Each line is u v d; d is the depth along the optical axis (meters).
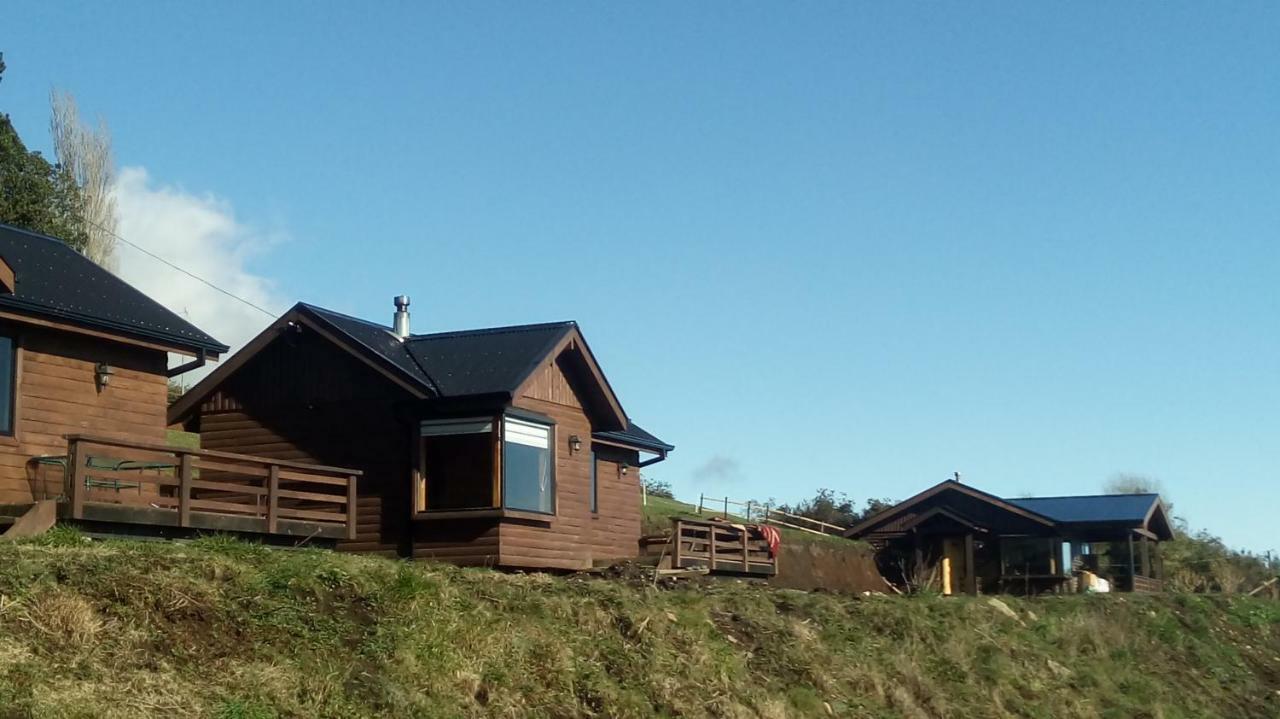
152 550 15.13
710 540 31.58
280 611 14.52
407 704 13.70
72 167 54.28
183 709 12.16
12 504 18.94
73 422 20.84
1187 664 29.22
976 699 21.59
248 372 27.55
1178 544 54.56
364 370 26.39
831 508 60.06
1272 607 35.28
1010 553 45.00
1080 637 27.05
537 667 15.78
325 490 26.36
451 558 25.30
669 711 16.20
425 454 25.86
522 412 25.86
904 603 24.69
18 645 12.16
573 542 27.50
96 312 21.02
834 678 19.64
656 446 33.97
